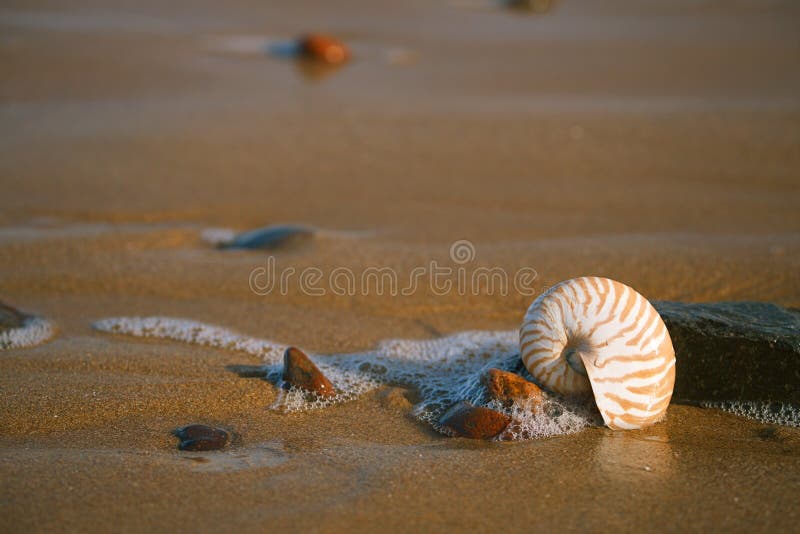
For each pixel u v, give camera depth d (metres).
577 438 3.83
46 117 9.50
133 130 9.13
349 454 3.69
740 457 3.71
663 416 4.05
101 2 15.66
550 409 3.96
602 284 3.84
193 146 8.73
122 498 3.25
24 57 11.70
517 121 9.56
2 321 4.96
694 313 4.29
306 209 7.25
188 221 7.01
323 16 15.98
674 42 14.11
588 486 3.43
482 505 3.28
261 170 8.16
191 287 5.68
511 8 17.55
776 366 4.07
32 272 5.84
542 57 13.10
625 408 3.81
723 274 5.85
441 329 5.23
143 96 10.48
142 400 4.11
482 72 12.11
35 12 14.45
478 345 4.97
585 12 17.42
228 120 9.58
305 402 4.23
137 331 5.04
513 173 8.18
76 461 3.53
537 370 3.93
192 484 3.38
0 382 4.20
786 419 4.08
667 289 5.70
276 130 9.28
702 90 10.87
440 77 11.83
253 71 11.97
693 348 4.18
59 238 6.37
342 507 3.24
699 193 7.72
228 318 5.28
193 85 11.08
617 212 7.26
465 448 3.76
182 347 4.82
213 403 4.15
